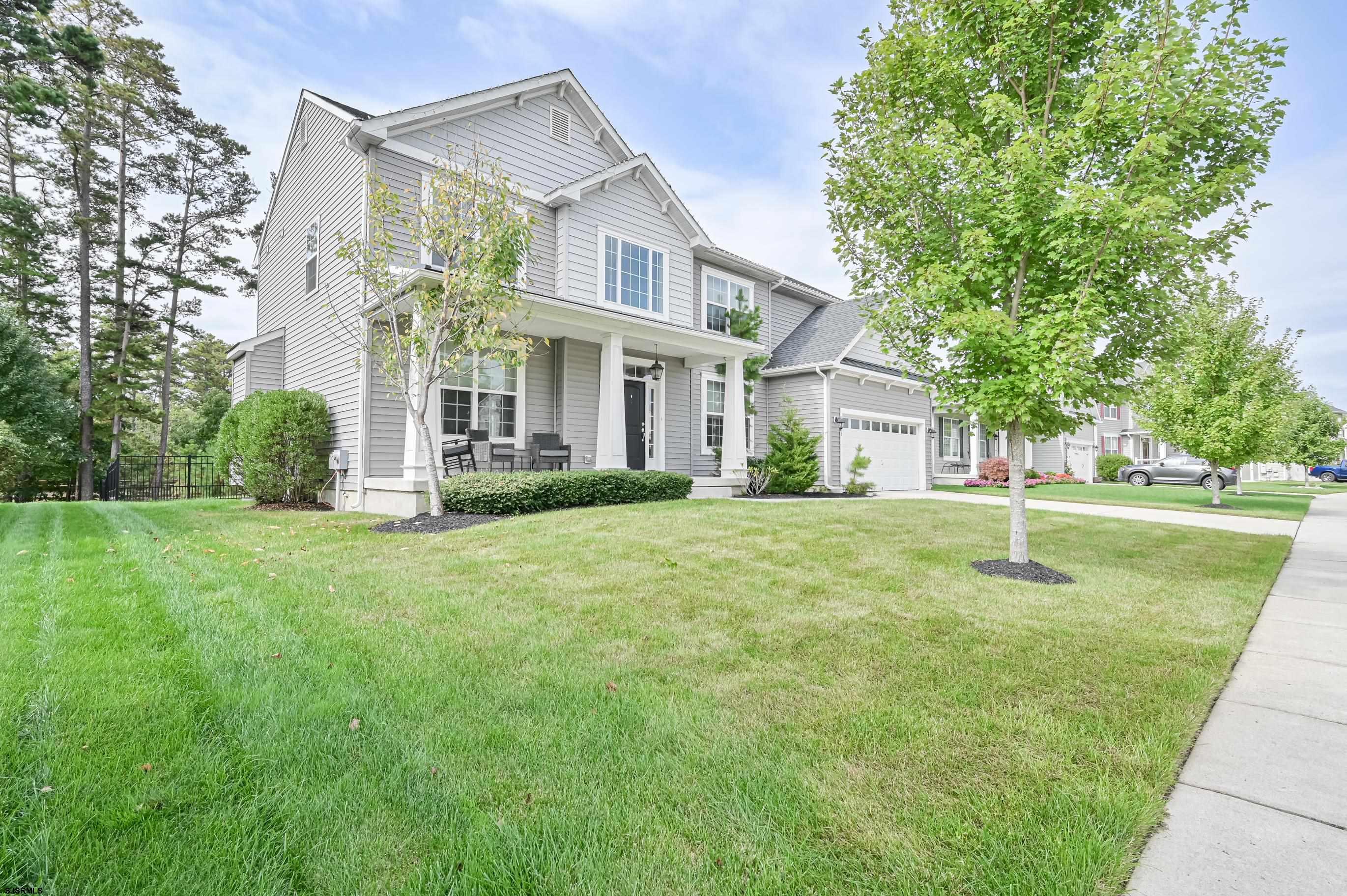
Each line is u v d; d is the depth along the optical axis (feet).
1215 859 6.00
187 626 11.87
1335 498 55.72
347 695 9.09
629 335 37.42
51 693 8.54
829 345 55.62
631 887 5.42
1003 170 17.37
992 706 9.25
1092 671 10.69
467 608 13.76
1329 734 8.72
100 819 6.01
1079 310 15.66
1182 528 30.01
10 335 50.83
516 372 37.29
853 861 5.80
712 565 17.72
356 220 33.91
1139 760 7.75
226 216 83.51
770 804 6.68
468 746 7.77
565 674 10.17
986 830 6.27
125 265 73.31
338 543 21.20
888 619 13.44
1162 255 16.72
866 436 57.36
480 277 24.89
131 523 26.40
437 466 30.60
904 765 7.52
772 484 47.47
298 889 5.31
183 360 100.89
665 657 11.07
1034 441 19.76
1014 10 17.26
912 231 19.54
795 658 11.18
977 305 17.95
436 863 5.65
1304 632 13.53
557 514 26.53
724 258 51.39
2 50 48.93
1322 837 6.35
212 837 5.86
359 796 6.63
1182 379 44.60
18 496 55.01
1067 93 18.21
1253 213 16.65
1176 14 15.56
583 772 7.22
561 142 41.32
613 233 42.01
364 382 32.07
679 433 47.03
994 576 17.70
